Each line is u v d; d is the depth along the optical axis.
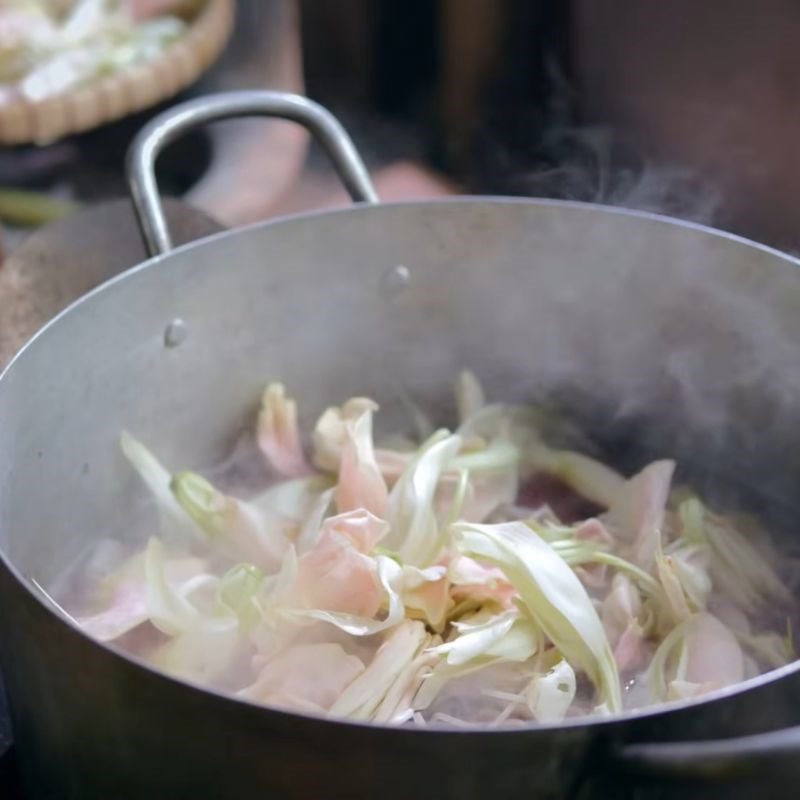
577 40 1.12
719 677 0.73
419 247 0.84
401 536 0.79
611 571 0.79
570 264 0.84
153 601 0.75
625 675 0.74
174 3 1.23
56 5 1.24
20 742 0.70
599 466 0.85
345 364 0.87
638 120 1.10
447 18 1.22
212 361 0.83
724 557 0.80
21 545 0.75
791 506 0.83
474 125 1.25
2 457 0.72
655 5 1.04
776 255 0.78
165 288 0.80
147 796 0.64
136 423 0.81
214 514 0.80
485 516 0.83
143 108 1.13
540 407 0.89
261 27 1.26
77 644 0.62
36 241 0.89
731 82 1.02
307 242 0.83
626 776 0.60
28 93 1.10
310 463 0.86
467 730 0.59
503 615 0.73
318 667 0.71
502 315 0.87
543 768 0.60
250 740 0.60
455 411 0.89
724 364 0.83
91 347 0.77
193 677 0.73
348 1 1.32
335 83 1.40
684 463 0.86
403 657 0.72
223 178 1.09
